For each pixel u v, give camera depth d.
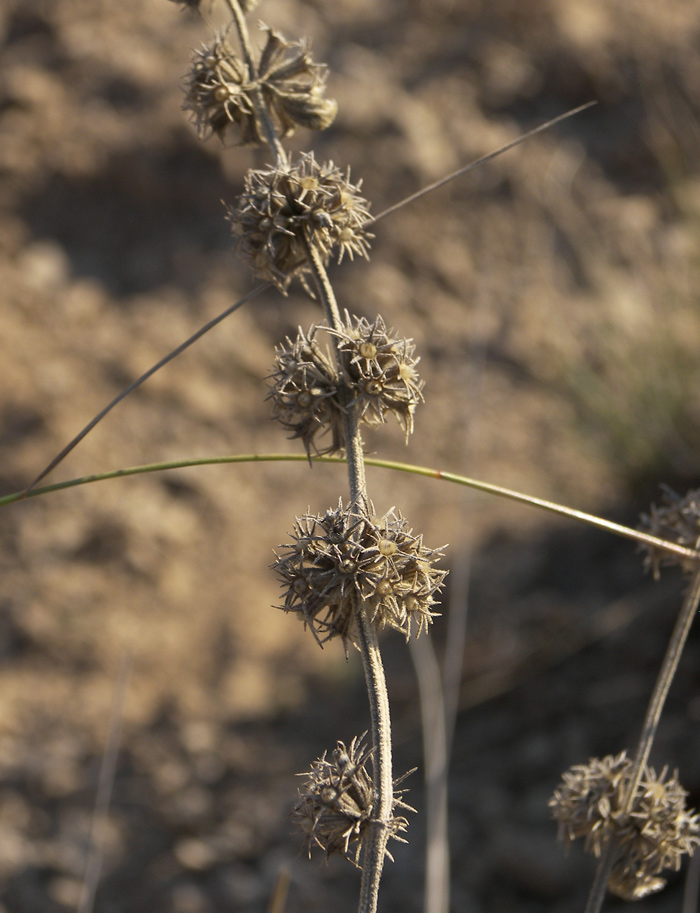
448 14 6.20
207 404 4.90
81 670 3.98
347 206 0.86
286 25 5.95
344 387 0.83
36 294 5.07
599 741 3.28
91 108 5.54
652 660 3.51
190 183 5.43
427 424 4.88
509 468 4.70
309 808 0.76
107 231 5.38
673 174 5.40
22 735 3.73
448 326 5.26
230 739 3.74
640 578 3.95
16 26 5.82
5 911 3.09
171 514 4.51
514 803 3.21
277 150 0.89
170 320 5.12
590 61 6.02
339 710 3.82
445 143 5.74
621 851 1.05
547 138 5.88
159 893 3.16
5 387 4.73
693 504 1.09
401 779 0.77
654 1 6.37
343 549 0.75
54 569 4.26
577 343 5.15
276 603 4.26
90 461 4.58
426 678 2.01
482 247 5.52
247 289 5.27
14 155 5.38
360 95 5.74
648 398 4.27
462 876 3.06
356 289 5.25
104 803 1.78
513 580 4.10
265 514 4.60
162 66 5.67
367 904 0.71
